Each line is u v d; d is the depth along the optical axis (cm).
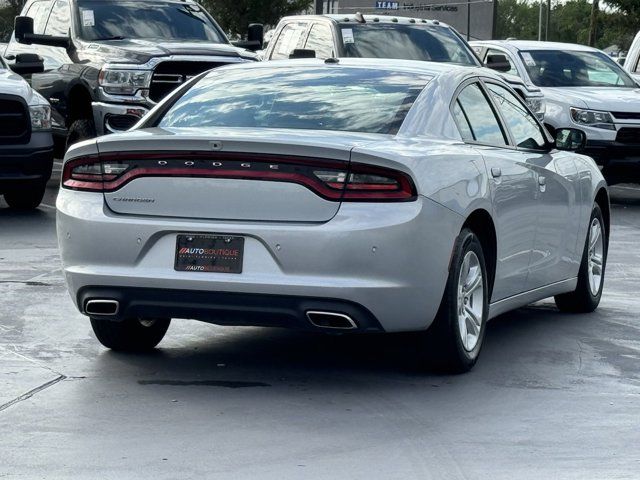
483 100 834
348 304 675
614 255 1335
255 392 704
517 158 828
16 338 835
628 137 1828
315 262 673
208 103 785
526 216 830
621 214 1734
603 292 1101
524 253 835
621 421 659
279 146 678
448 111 775
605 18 4316
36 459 577
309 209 679
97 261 711
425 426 642
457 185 723
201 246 690
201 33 1805
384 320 687
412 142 725
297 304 679
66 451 589
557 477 562
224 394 698
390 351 817
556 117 1842
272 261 680
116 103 1611
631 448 609
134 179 707
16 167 1484
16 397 684
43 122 1504
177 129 746
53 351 798
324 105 762
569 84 1945
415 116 752
